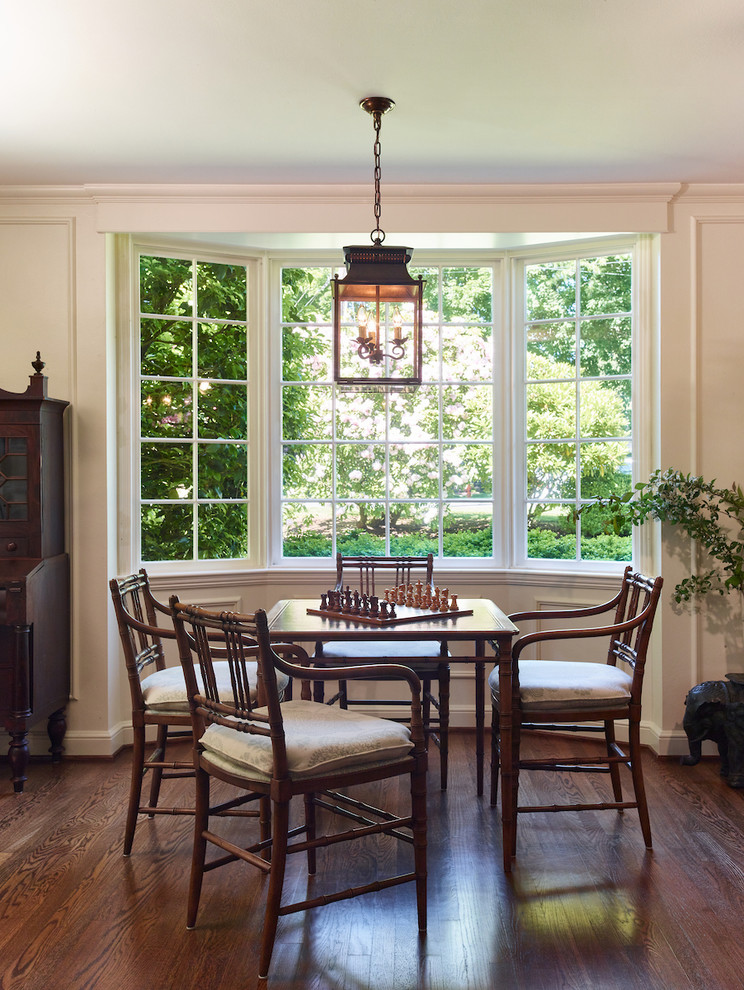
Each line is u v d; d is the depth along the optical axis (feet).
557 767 10.12
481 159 12.77
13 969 7.66
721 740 12.98
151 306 15.05
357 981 7.50
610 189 13.89
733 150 12.42
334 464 16.11
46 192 13.88
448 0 8.43
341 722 8.61
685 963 7.76
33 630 12.62
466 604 11.80
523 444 15.93
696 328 14.05
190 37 9.09
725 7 8.58
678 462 14.10
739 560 13.57
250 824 11.15
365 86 10.28
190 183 13.84
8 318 14.01
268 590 15.64
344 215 14.16
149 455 15.07
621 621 11.59
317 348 16.07
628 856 10.09
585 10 8.62
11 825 11.07
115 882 9.40
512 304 15.83
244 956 7.91
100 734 14.05
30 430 12.92
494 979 7.53
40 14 8.61
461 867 9.78
